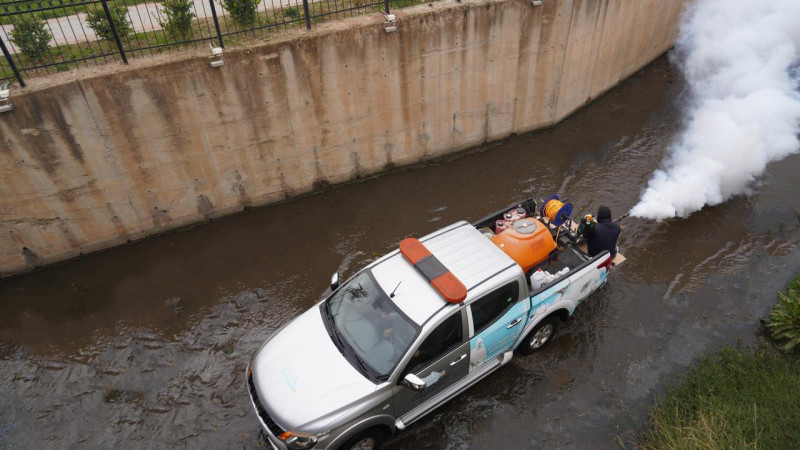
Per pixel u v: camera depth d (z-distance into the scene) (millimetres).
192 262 8930
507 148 11602
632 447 5945
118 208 8945
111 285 8539
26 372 7133
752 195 9734
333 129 9859
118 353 7352
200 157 9094
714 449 5406
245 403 6590
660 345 7133
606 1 11211
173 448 6129
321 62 9062
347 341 5891
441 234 6758
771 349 7004
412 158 10992
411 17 9328
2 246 8398
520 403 6457
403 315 5727
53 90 7633
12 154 7777
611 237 7250
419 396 5844
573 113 12539
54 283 8625
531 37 10547
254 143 9359
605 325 7434
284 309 7965
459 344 5879
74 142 8086
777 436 5605
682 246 8719
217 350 7332
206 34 9133
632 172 10594
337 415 5234
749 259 8422
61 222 8633
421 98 10305
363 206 10047
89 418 6500
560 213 7660
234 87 8680
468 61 10297
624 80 13875
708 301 7734
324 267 8703
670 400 6285
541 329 6824
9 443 6254
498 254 6422
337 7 10062
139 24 9820
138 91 8125
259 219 9852
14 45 9055
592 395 6539
